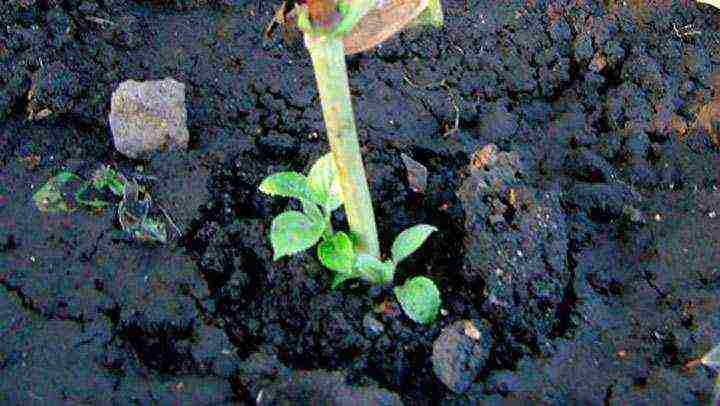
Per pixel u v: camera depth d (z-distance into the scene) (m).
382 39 0.39
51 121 0.53
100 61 0.55
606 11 0.58
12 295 0.44
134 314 0.44
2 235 0.47
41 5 0.57
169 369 0.42
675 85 0.54
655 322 0.44
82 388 0.41
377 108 0.53
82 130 0.53
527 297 0.44
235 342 0.44
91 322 0.43
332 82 0.37
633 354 0.43
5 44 0.55
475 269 0.45
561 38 0.58
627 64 0.55
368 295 0.44
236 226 0.47
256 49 0.57
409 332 0.43
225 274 0.46
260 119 0.53
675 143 0.52
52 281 0.45
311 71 0.56
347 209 0.42
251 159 0.51
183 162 0.50
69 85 0.53
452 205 0.48
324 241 0.43
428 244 0.47
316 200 0.43
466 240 0.45
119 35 0.56
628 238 0.48
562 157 0.52
